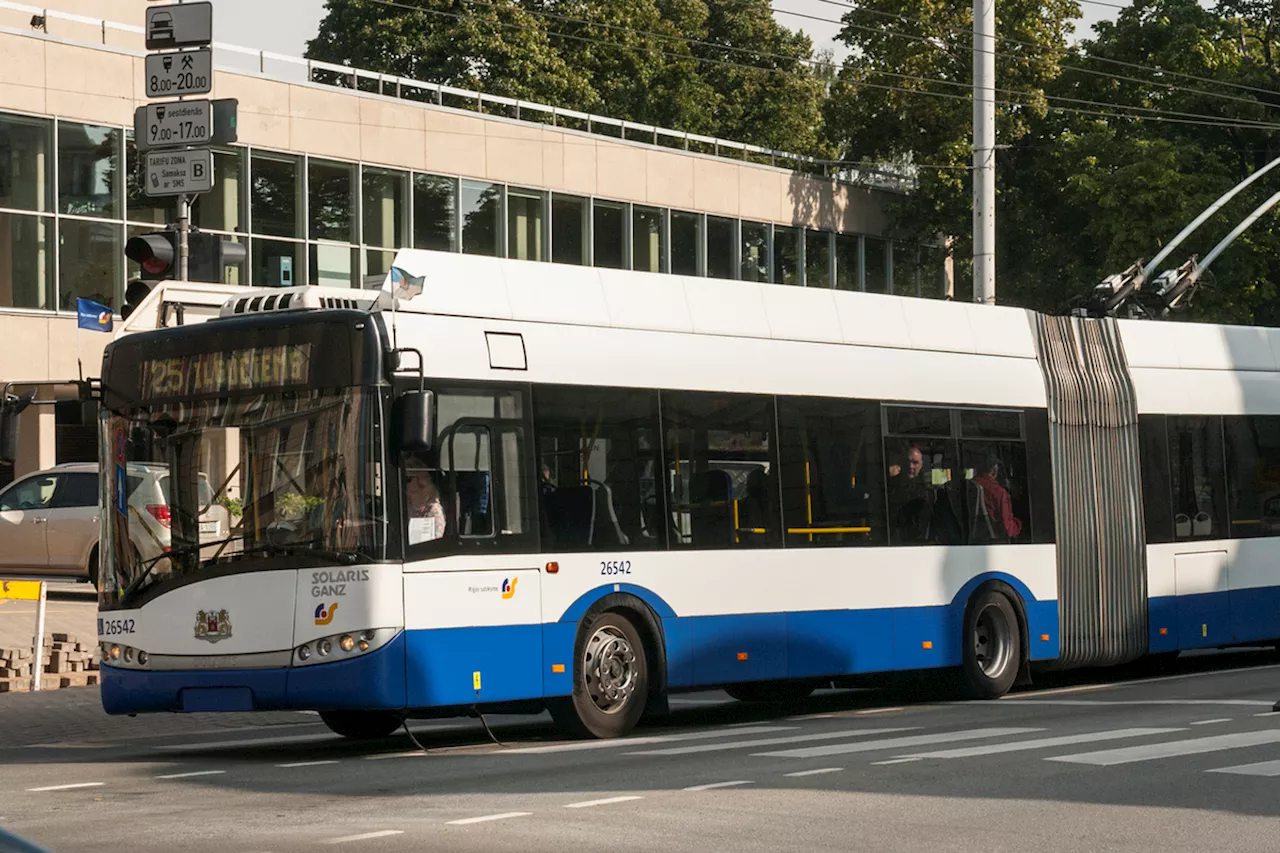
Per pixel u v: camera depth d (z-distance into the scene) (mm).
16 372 38219
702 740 15297
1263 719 15578
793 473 17781
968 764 12641
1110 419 21469
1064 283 53906
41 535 30969
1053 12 55656
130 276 40156
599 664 15852
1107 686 21188
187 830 10258
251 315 15039
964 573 19469
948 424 19547
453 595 14688
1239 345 23562
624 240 50062
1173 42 53594
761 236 54312
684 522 16703
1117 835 9609
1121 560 21359
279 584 14438
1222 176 51625
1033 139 55875
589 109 62219
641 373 16547
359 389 14383
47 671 22047
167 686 14781
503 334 15484
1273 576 23250
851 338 18703
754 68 75250
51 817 10938
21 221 38250
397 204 44469
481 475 15055
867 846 9352
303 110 42375
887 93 56188
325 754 15062
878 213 57875
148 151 20672
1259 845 9305
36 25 39656
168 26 20750
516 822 10281
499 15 60906
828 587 17969
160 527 14992
